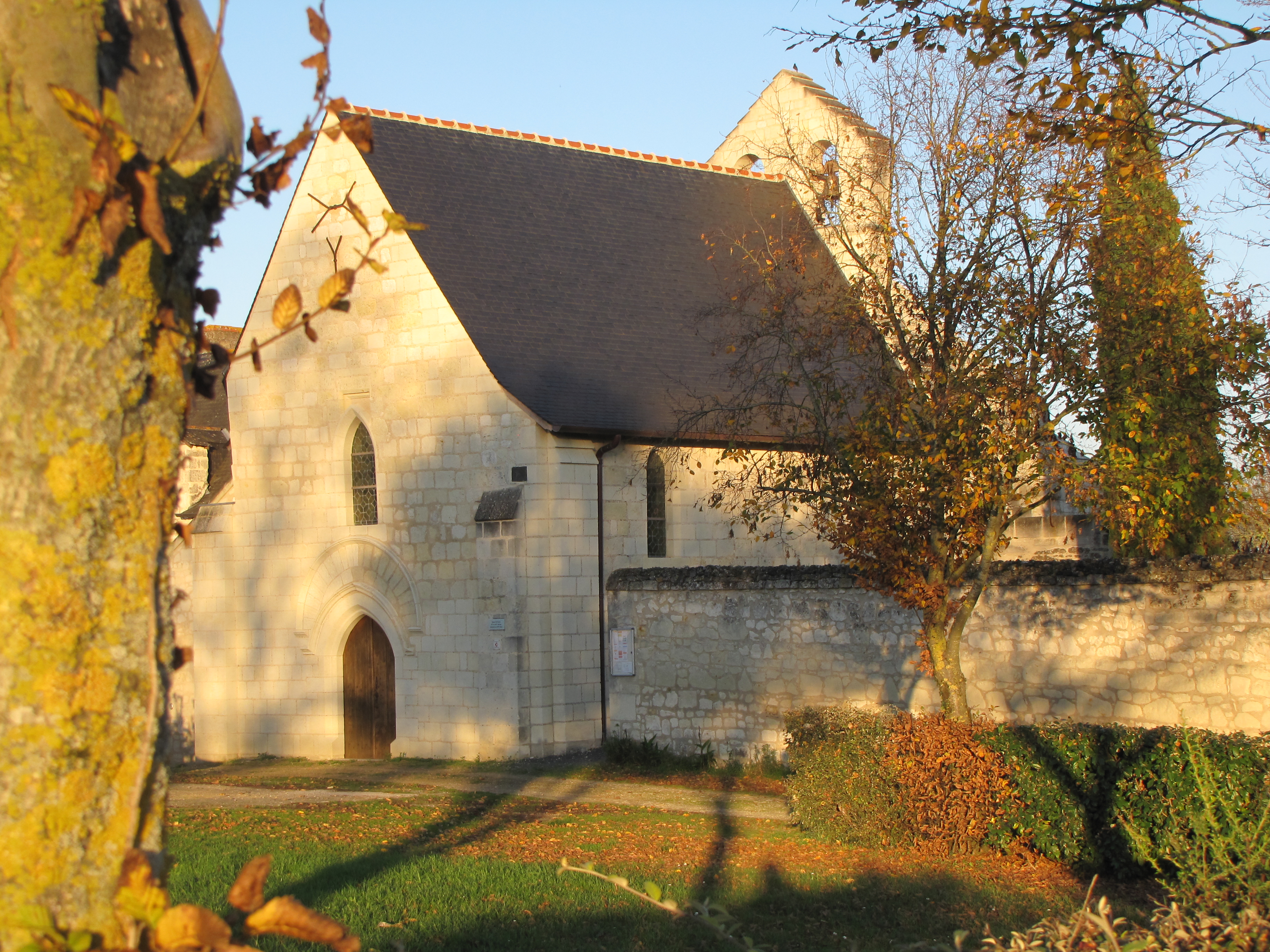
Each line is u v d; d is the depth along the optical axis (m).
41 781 2.59
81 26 2.75
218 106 3.11
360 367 23.53
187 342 2.96
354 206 3.31
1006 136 12.67
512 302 23.25
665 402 22.88
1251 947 5.63
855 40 9.38
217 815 15.32
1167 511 13.34
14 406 2.63
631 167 27.97
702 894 10.48
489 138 26.20
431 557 22.52
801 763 14.26
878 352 14.25
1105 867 11.64
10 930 2.53
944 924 9.72
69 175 2.69
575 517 21.56
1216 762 11.07
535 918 9.68
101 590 2.71
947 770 12.62
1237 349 12.31
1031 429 12.64
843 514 13.34
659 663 19.97
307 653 24.16
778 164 29.48
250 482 24.91
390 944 8.80
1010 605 15.70
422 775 20.38
